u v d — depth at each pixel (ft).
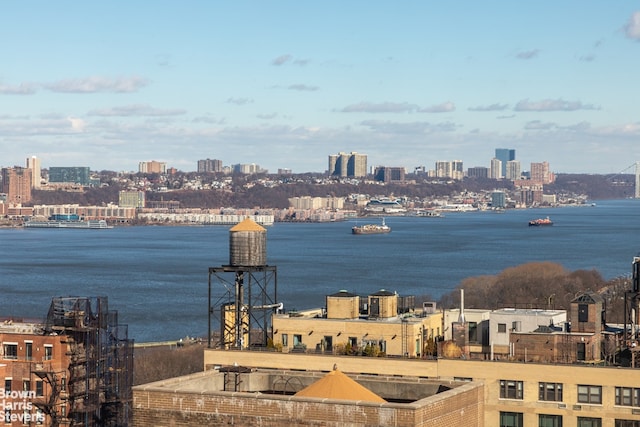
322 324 535.60
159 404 306.55
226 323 593.01
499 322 504.43
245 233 600.39
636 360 457.27
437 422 294.05
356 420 285.84
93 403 653.71
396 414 283.18
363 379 341.21
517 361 458.09
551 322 498.69
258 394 298.15
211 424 300.61
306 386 351.05
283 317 552.82
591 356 470.39
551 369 444.55
